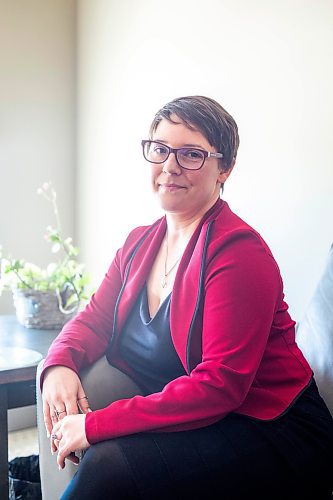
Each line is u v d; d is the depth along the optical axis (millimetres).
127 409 1055
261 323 1094
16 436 2482
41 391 1304
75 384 1272
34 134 2654
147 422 1038
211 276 1147
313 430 1116
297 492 1068
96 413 1065
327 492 1119
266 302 1104
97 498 981
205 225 1236
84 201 2752
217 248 1164
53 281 1967
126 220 2445
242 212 1931
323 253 1639
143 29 2324
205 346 1116
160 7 2229
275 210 1798
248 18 1854
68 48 2727
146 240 1418
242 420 1103
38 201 2693
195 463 1016
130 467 989
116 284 1481
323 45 1619
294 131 1721
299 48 1693
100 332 1434
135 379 1348
